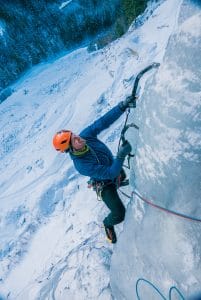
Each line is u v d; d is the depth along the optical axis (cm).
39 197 926
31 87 1877
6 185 1139
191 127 242
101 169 314
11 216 958
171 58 251
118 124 877
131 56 1175
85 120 1108
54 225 815
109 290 389
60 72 1906
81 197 782
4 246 886
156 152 270
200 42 228
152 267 300
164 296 293
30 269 776
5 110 1723
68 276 442
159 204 284
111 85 1138
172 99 247
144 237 303
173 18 1177
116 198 357
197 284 266
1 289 789
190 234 266
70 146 315
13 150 1366
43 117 1447
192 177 254
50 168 1054
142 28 1344
